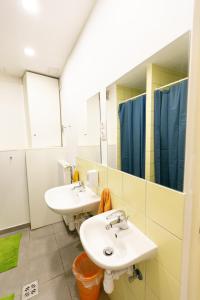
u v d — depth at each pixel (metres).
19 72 2.70
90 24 1.54
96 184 1.56
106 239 1.11
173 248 0.76
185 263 0.73
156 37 0.84
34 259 1.84
